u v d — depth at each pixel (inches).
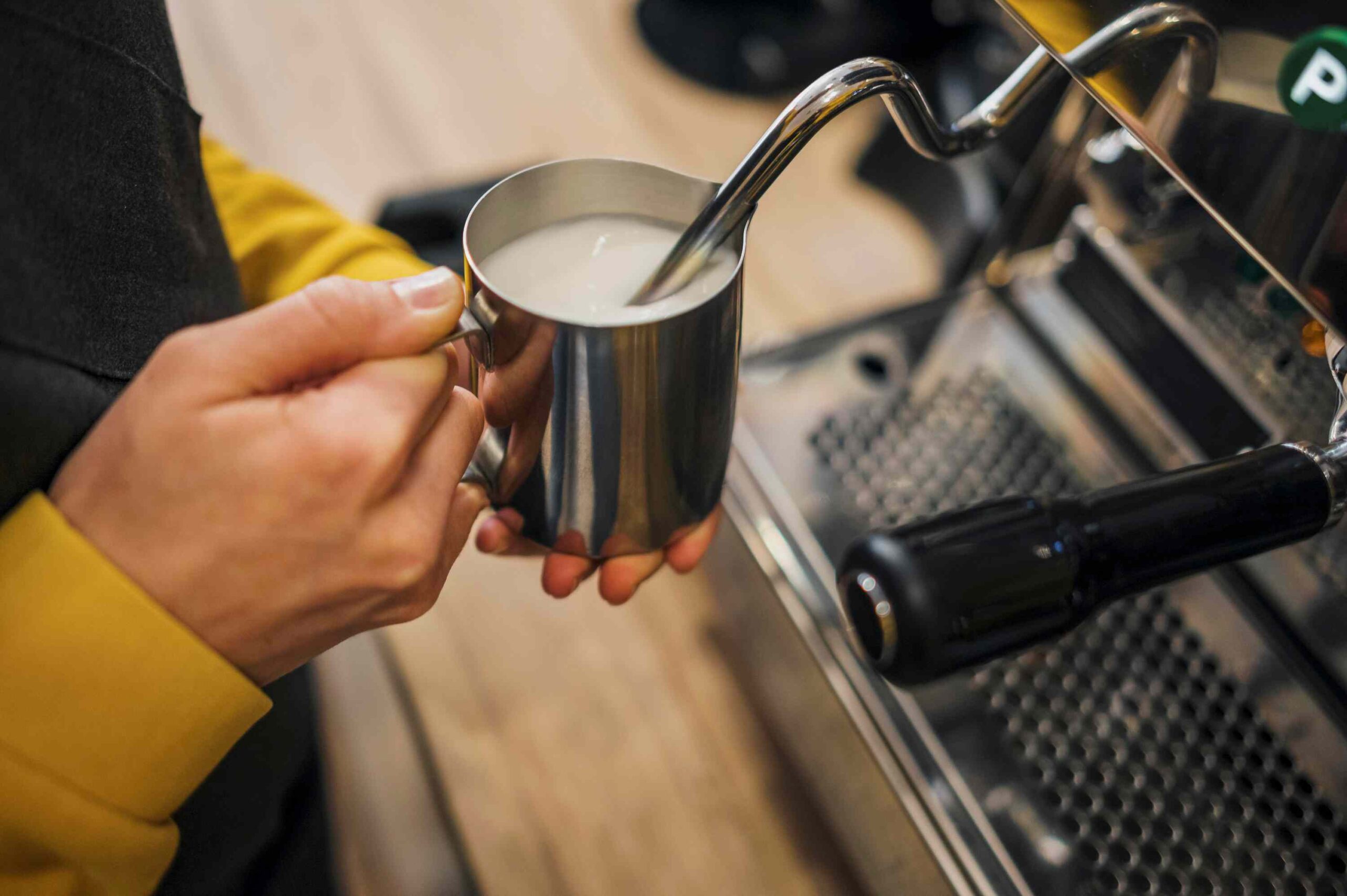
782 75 33.7
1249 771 15.6
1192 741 16.0
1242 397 17.5
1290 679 16.0
